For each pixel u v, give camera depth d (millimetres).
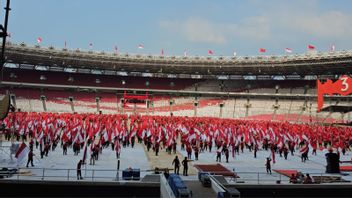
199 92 106312
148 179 23188
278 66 93625
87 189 22438
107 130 39938
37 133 40531
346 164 35594
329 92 70125
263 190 22875
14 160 31219
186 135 44031
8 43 85938
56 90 102000
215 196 19734
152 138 43031
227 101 103562
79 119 55438
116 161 33219
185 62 99375
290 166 32969
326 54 81062
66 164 30312
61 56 94562
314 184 23422
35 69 105000
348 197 23406
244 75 111625
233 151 38406
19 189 22000
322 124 80500
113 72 113188
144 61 100125
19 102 92312
